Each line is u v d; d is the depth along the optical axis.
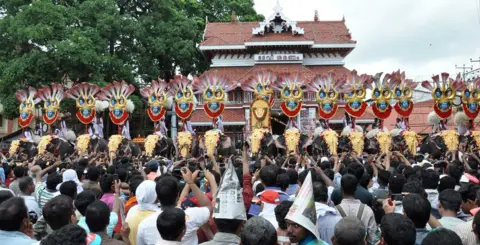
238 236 5.03
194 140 23.50
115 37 38.75
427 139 25.22
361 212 6.06
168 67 46.47
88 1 36.91
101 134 26.52
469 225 5.27
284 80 24.33
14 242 4.81
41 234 6.51
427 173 7.70
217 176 8.74
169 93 24.91
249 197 6.77
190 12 50.81
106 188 7.47
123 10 43.59
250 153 23.33
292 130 22.73
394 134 24.84
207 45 43.72
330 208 5.98
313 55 45.44
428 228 5.95
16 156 21.78
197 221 5.38
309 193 4.70
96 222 4.97
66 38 34.22
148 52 41.81
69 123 36.16
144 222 5.52
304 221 4.57
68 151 24.03
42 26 32.56
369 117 40.03
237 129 41.00
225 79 24.36
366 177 7.99
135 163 16.58
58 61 33.00
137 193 6.04
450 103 25.11
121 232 5.32
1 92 34.72
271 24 44.16
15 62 33.00
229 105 41.16
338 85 24.75
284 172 8.55
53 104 25.62
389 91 24.95
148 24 41.38
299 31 43.97
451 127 33.78
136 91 42.78
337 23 48.56
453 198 5.78
